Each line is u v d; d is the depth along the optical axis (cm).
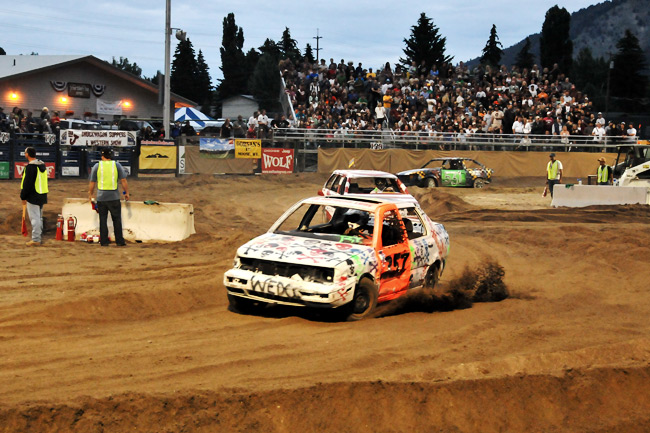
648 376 639
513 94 4203
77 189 2328
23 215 1408
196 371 611
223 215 2000
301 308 895
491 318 871
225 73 7294
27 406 504
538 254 1450
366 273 834
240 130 3306
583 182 3584
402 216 966
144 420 507
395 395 564
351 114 3809
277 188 2756
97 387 560
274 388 555
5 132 2491
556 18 7944
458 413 561
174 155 2805
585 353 685
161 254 1265
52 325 772
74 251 1270
